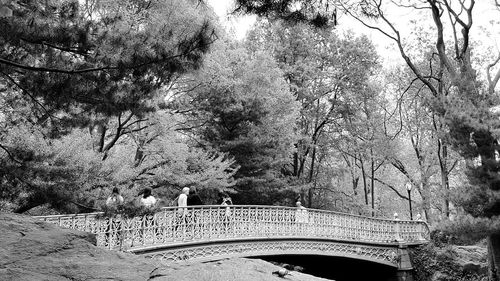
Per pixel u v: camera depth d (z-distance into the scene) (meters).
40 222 4.32
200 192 20.56
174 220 14.22
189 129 22.83
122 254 3.86
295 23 8.45
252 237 16.70
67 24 7.50
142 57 7.50
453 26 18.62
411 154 37.50
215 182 19.52
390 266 22.64
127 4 11.75
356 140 34.28
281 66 31.08
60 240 3.92
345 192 40.34
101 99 8.08
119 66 7.48
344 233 20.86
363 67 32.41
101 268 3.49
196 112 21.94
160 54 7.65
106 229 11.95
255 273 3.29
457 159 26.88
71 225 11.18
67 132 9.71
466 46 17.81
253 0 8.05
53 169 9.77
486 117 13.54
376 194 47.09
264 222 17.69
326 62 33.12
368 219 22.39
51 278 3.26
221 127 23.36
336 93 33.22
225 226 16.22
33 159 9.51
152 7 12.55
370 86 32.97
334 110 33.06
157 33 7.95
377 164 40.03
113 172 14.17
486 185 13.62
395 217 24.27
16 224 4.16
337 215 20.78
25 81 8.21
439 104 14.63
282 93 24.55
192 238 14.73
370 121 33.19
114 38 7.48
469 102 14.12
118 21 7.91
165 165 18.36
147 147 18.22
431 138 30.98
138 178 17.92
